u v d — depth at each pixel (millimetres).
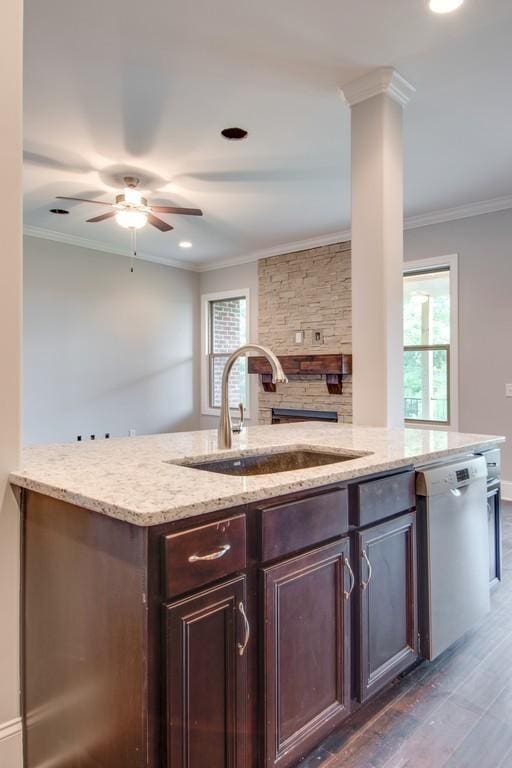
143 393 6785
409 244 5352
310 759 1540
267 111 3115
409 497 1878
